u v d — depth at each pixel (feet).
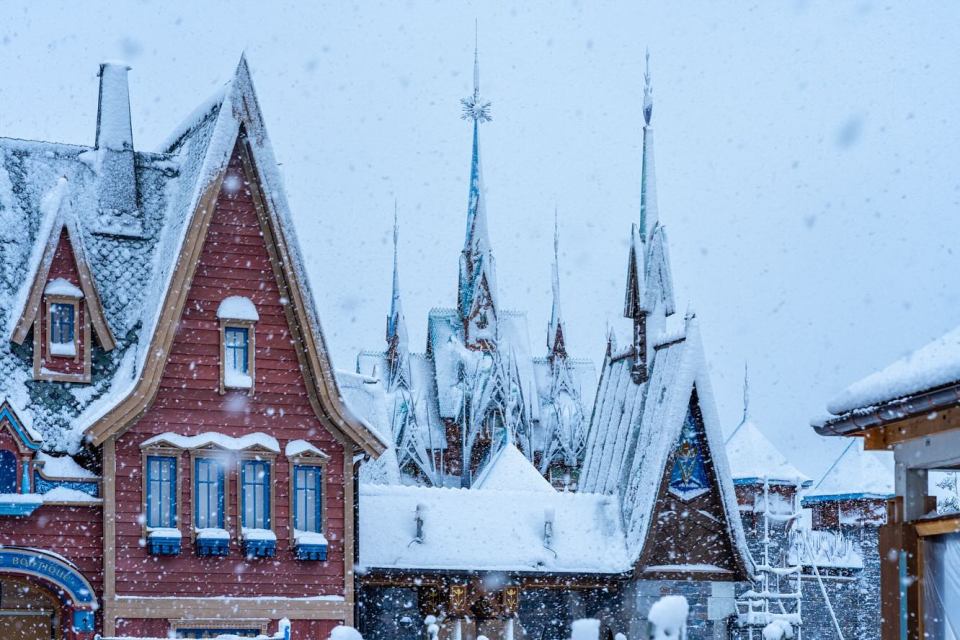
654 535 157.38
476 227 358.23
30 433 124.98
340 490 136.36
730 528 160.35
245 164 136.15
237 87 135.95
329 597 134.21
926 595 78.18
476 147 362.94
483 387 344.69
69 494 126.41
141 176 144.56
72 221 132.36
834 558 210.18
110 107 144.05
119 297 137.49
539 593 165.99
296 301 135.23
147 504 128.98
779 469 218.79
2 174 136.98
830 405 79.36
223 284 134.51
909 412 73.67
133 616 126.72
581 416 361.51
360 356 348.59
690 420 161.89
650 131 182.39
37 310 129.70
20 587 128.88
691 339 163.22
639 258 175.94
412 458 330.34
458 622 152.56
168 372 131.34
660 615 39.14
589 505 163.02
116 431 127.34
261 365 134.92
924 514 79.51
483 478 200.85
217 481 132.16
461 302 358.43
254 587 131.85
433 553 150.82
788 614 175.63
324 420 136.56
